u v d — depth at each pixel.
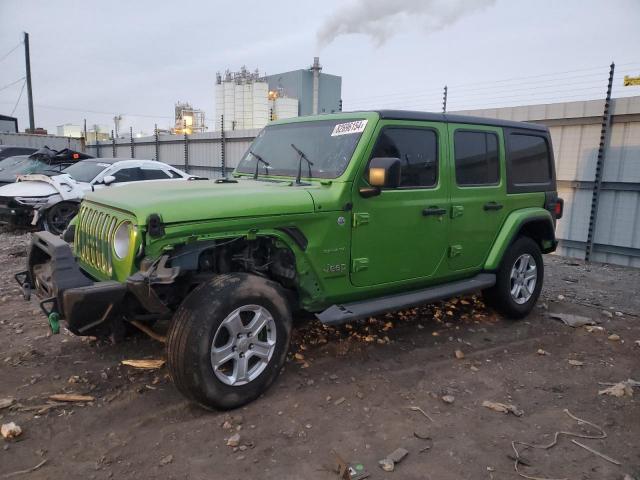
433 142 4.57
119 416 3.38
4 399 3.54
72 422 3.30
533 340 4.95
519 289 5.49
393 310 4.23
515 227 5.23
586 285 7.12
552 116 9.33
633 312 5.84
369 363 4.29
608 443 3.16
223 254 3.71
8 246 9.34
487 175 5.11
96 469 2.83
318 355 4.41
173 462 2.89
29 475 2.77
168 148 20.48
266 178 4.55
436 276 4.71
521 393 3.83
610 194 8.76
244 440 3.11
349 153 4.03
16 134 22.75
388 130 4.19
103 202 3.70
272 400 3.60
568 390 3.89
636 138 8.34
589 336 5.06
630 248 8.56
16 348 4.46
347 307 4.09
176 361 3.22
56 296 3.28
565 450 3.08
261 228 3.56
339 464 2.87
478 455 3.01
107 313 3.25
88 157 13.09
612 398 3.75
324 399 3.64
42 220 9.90
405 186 4.35
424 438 3.17
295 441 3.11
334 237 3.91
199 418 3.35
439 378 4.05
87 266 3.94
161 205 3.21
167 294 3.53
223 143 16.78
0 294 6.11
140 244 3.16
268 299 3.53
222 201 3.42
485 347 4.75
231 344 3.38
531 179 5.66
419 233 4.46
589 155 8.98
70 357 4.28
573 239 9.36
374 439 3.16
